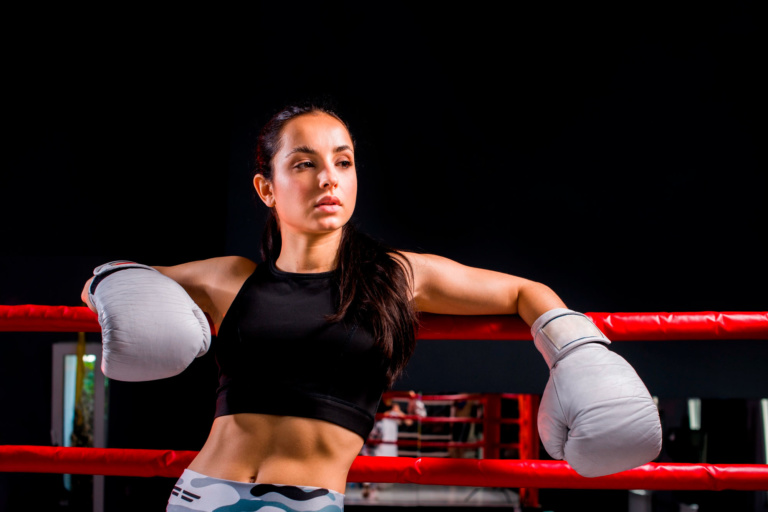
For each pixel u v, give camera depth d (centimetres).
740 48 346
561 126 350
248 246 346
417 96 351
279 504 96
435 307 118
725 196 346
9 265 367
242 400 106
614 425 91
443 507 611
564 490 616
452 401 666
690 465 124
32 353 430
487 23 353
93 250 365
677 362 348
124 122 364
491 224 349
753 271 343
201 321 108
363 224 346
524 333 120
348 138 115
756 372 345
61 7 357
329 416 103
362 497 640
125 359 100
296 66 350
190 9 357
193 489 102
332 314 108
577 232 349
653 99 350
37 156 362
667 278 346
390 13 352
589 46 351
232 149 349
